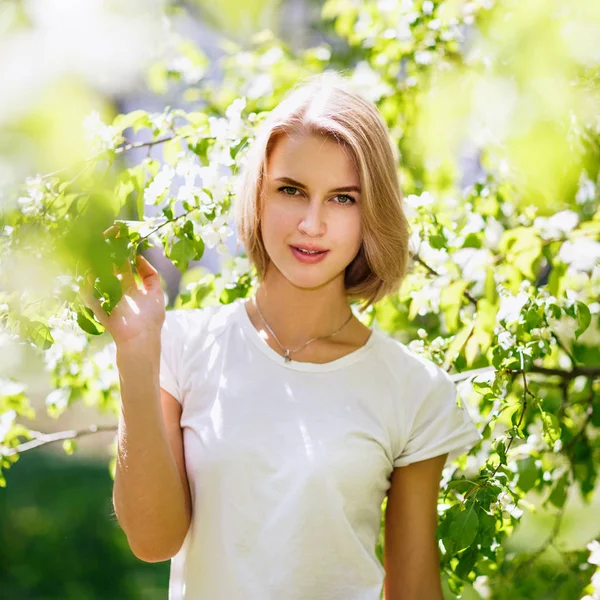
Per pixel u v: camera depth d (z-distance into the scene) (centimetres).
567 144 173
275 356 185
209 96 314
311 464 175
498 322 202
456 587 225
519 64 138
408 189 278
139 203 201
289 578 172
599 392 276
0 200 144
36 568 591
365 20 319
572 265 233
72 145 76
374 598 178
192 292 251
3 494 704
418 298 237
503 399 192
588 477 273
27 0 77
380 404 186
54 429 725
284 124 179
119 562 605
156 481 165
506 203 268
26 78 75
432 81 269
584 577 249
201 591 175
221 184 200
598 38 132
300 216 178
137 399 163
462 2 242
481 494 181
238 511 174
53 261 99
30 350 171
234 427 177
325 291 189
